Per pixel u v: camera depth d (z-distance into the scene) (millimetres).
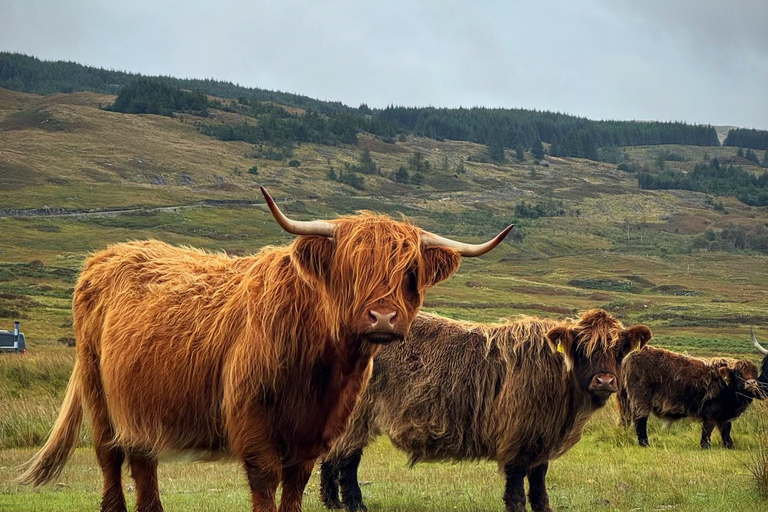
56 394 19219
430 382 9062
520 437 8719
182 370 6227
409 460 9539
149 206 180500
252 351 5742
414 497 9820
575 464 12781
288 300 5770
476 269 154250
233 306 6125
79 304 7328
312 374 5766
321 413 5844
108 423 7070
